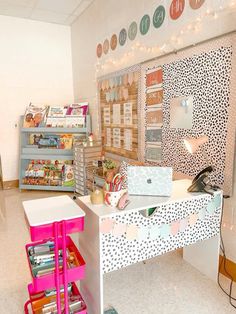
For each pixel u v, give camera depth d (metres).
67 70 4.38
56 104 4.37
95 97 3.63
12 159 4.20
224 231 1.84
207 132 1.84
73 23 4.12
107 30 3.12
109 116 3.23
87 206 1.41
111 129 3.21
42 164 4.02
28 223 1.21
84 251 1.53
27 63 4.07
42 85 4.23
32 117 3.99
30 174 3.98
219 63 1.70
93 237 1.37
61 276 1.27
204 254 1.89
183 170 2.10
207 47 1.78
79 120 3.81
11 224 2.80
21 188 3.99
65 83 4.39
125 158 2.95
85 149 3.30
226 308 1.55
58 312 1.28
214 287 1.76
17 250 2.26
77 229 1.27
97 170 2.96
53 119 3.93
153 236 1.48
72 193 3.91
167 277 1.88
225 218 1.82
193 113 1.95
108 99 3.21
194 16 1.91
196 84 1.90
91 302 1.49
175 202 1.52
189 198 1.58
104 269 1.34
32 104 4.19
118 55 2.94
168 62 2.15
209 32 1.79
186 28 1.99
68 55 4.36
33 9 3.63
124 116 2.89
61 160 3.97
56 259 1.23
